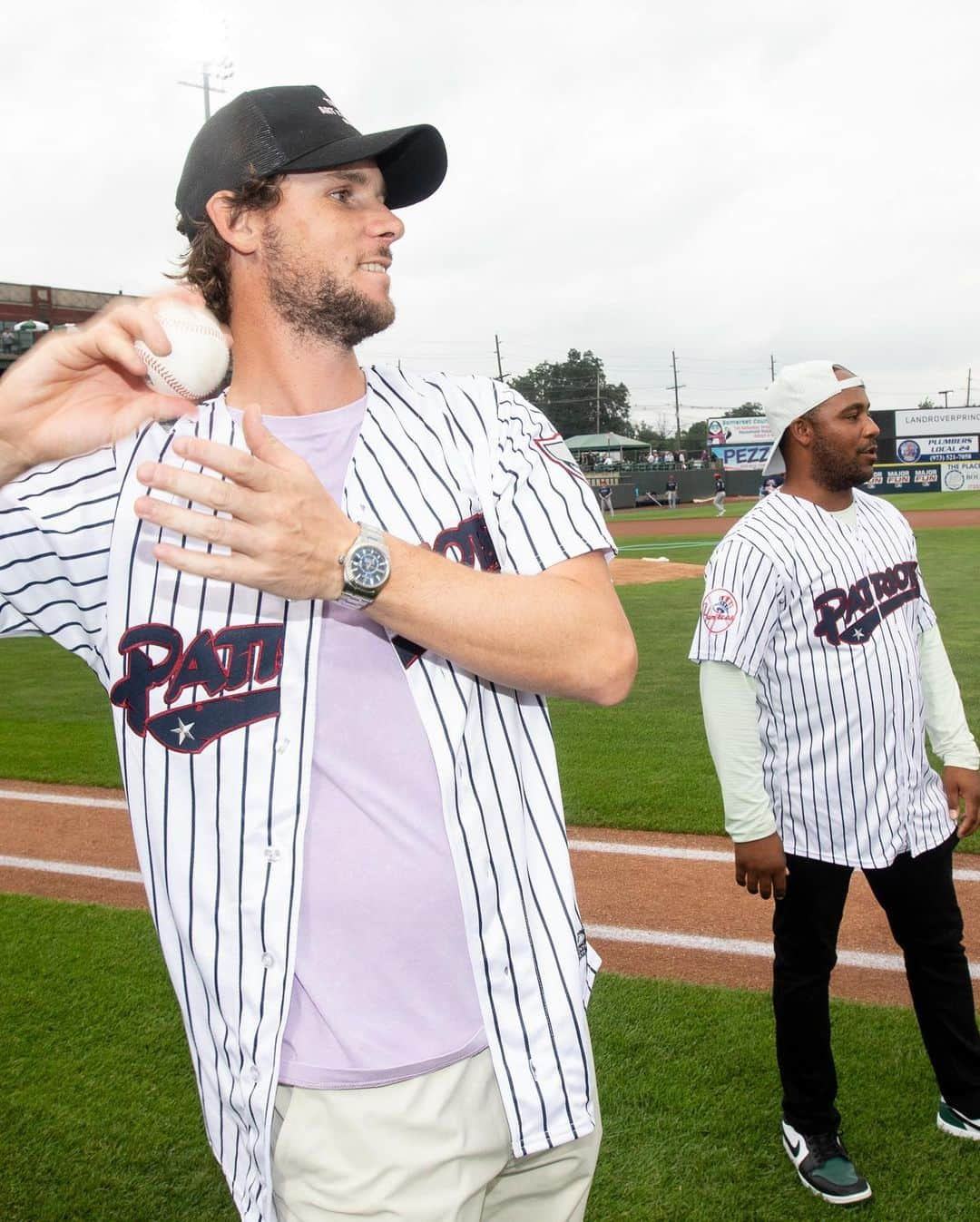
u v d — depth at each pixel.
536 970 1.50
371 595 1.23
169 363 1.35
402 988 1.45
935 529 24.61
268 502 1.16
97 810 6.23
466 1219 1.48
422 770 1.44
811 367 2.86
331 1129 1.45
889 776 2.75
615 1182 2.78
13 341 27.55
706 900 4.59
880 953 4.05
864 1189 2.67
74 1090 3.31
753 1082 3.18
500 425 1.55
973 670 8.76
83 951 4.29
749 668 2.76
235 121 1.42
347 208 1.44
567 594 1.36
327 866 1.44
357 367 1.56
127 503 1.44
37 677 10.88
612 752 6.78
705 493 47.84
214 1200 2.82
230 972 1.43
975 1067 2.87
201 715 1.41
